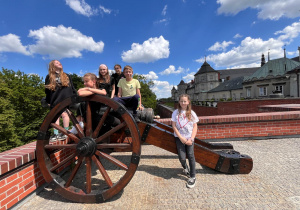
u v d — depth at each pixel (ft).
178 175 8.66
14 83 54.44
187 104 7.82
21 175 6.59
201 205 6.13
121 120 8.27
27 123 50.85
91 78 7.50
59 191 6.95
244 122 13.82
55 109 6.98
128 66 11.32
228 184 7.52
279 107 21.72
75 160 10.32
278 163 9.41
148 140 8.44
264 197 6.45
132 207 6.20
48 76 8.60
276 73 100.99
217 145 10.12
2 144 41.83
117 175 8.96
